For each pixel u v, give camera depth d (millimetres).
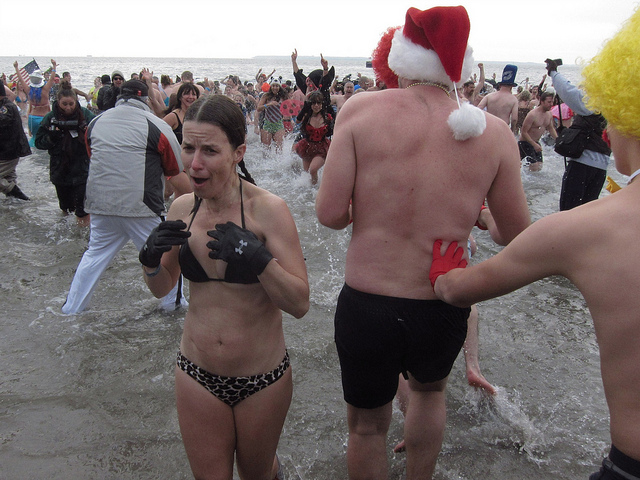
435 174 1890
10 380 3342
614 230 1232
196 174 1872
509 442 2848
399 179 1904
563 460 2717
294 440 2861
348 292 2057
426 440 2223
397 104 1948
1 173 7340
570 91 5699
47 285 4785
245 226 1980
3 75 17891
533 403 3186
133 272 5133
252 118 16719
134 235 4230
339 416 3066
